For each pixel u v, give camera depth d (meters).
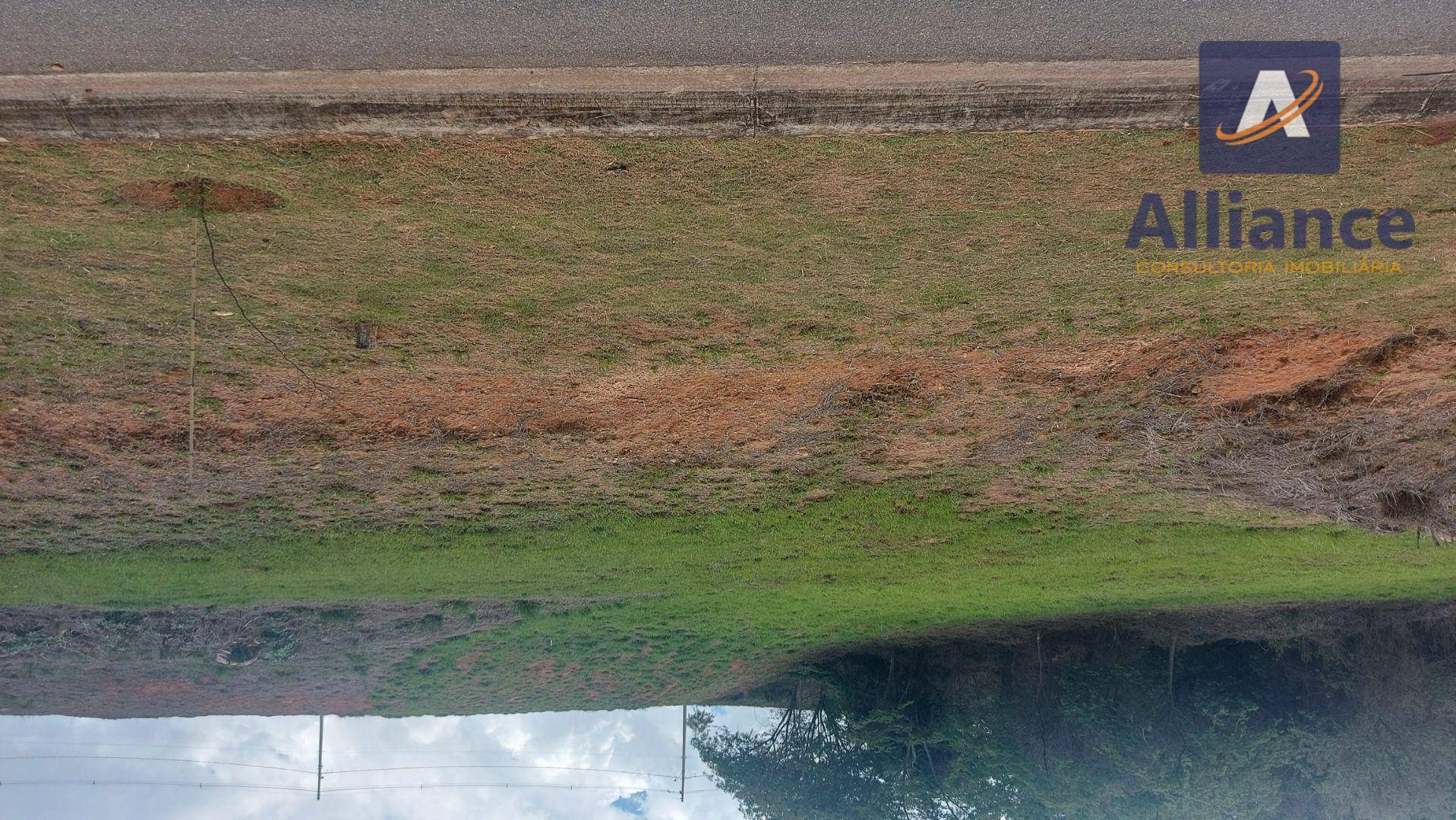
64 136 5.95
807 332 7.48
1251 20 6.09
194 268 6.70
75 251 6.53
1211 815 10.02
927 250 7.02
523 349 7.39
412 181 6.46
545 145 6.45
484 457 8.16
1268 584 9.42
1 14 5.54
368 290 6.98
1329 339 7.49
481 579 8.91
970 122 6.41
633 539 8.73
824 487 8.67
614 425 8.16
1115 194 6.73
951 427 8.27
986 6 6.02
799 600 9.59
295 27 5.73
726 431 8.30
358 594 8.97
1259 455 8.16
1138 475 8.53
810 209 6.82
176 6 5.64
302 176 6.34
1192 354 7.63
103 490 7.81
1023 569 8.97
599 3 5.87
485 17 5.83
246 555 8.34
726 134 6.42
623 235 6.85
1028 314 7.45
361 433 7.87
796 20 5.98
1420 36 6.05
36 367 7.09
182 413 7.54
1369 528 8.58
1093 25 6.08
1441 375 7.54
